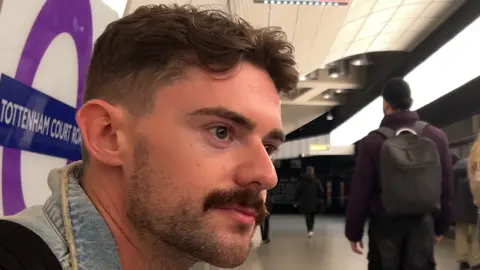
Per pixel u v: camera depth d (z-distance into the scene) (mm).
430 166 1942
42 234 481
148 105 520
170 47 520
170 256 543
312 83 10617
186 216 506
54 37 949
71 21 1030
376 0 5242
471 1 5352
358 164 2090
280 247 6910
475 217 3953
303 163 21094
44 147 930
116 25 561
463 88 6711
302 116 15102
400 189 1920
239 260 528
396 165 1926
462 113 7438
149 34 522
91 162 562
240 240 524
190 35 518
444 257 5496
